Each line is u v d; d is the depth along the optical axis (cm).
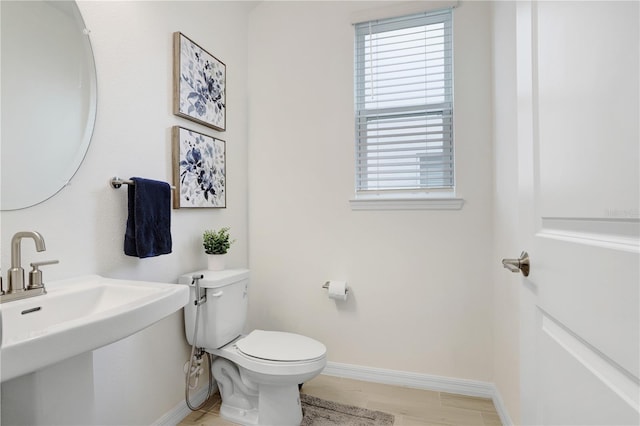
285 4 230
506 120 158
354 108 214
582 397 56
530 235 77
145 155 152
